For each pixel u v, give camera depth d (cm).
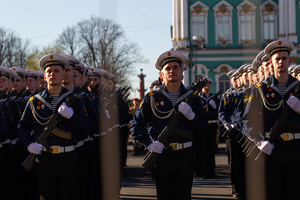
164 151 468
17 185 631
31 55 4084
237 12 2700
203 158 902
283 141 474
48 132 476
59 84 498
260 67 621
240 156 693
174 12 2716
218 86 2706
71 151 484
